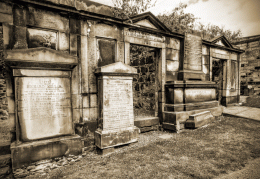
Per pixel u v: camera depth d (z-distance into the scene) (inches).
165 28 235.9
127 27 202.5
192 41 271.0
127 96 180.9
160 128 247.8
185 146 170.1
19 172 124.0
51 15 149.5
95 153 165.9
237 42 576.1
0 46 129.4
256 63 536.1
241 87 566.6
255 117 273.7
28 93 132.5
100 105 167.6
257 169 122.8
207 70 318.7
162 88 246.7
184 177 113.0
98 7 191.0
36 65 132.3
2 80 130.7
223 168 124.3
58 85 145.6
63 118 148.3
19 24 134.7
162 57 244.2
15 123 131.6
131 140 179.8
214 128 230.7
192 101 257.4
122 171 122.7
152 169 124.3
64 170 133.0
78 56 164.4
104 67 160.4
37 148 131.5
